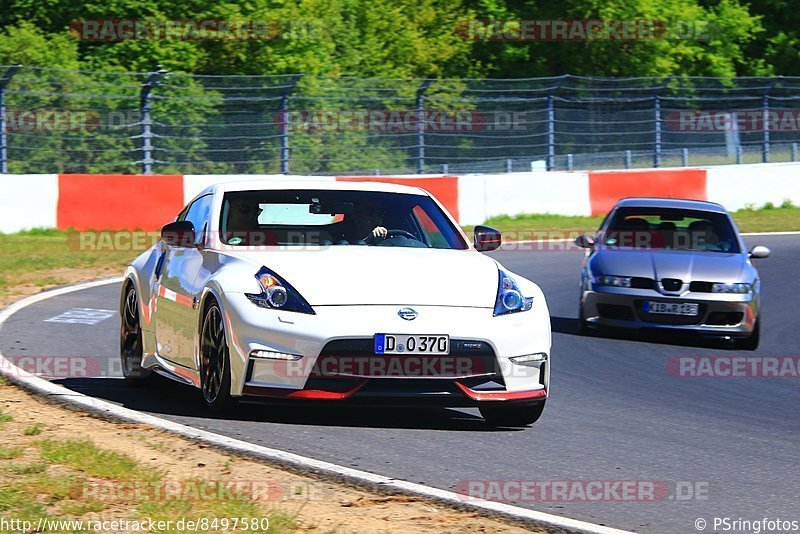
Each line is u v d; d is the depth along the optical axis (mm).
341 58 119625
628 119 104375
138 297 26734
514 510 17219
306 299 21781
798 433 25297
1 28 106062
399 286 22438
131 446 20031
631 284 39312
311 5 116938
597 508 17875
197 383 23500
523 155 99062
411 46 129875
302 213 25297
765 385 32156
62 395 24062
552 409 26516
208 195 26078
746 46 157875
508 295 23031
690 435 24297
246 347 21531
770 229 83875
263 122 89062
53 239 67125
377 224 25359
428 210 26531
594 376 32031
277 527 15461
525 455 21297
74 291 45812
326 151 90875
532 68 138125
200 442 20500
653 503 18344
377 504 17203
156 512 15688
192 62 103188
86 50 105500
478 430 23391
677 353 37469
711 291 38781
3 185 68812
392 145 93438
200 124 85688
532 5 139375
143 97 82125
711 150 106875
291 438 21375
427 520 16500
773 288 55938
